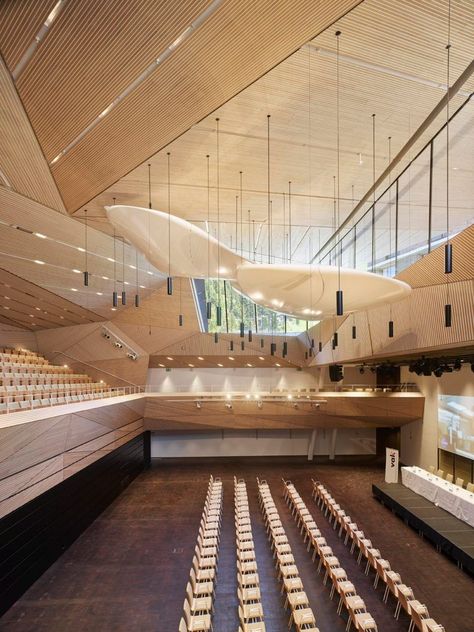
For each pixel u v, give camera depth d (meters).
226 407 17.44
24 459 8.20
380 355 12.08
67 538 10.20
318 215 12.47
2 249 10.24
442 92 6.76
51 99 6.04
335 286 7.57
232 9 4.64
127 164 8.10
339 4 4.71
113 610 7.55
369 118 7.40
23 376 13.59
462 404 14.41
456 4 4.98
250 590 6.95
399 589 6.95
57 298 14.24
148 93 6.03
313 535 9.45
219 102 6.41
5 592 7.60
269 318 20.97
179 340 18.61
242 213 11.87
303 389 20.58
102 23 4.81
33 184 8.25
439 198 9.08
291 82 6.25
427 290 9.21
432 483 11.95
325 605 7.63
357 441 21.19
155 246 8.17
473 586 8.21
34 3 4.54
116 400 13.68
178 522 11.82
